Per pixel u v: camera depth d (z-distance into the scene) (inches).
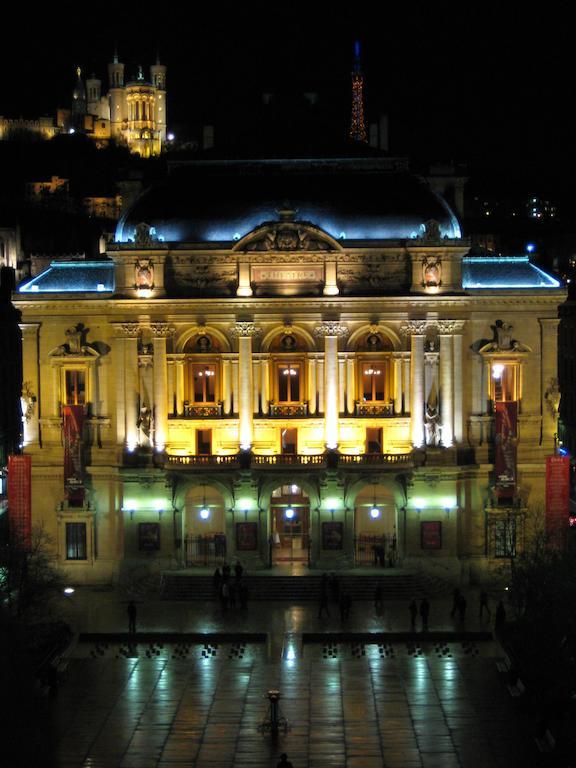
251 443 4859.7
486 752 3157.0
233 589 4498.0
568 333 7106.3
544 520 4813.0
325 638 4121.6
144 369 4847.4
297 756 3147.1
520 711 3442.4
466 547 4847.4
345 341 4847.4
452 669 3826.3
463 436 4859.7
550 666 3383.4
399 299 4800.7
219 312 4830.2
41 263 5812.0
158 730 3326.8
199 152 5113.2
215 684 3700.8
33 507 4911.4
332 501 4790.8
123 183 5251.0
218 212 4894.2
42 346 4906.5
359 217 4867.1
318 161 5019.7
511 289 4832.7
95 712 3464.6
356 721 3385.8
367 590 4648.1
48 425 4906.5
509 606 4495.6
